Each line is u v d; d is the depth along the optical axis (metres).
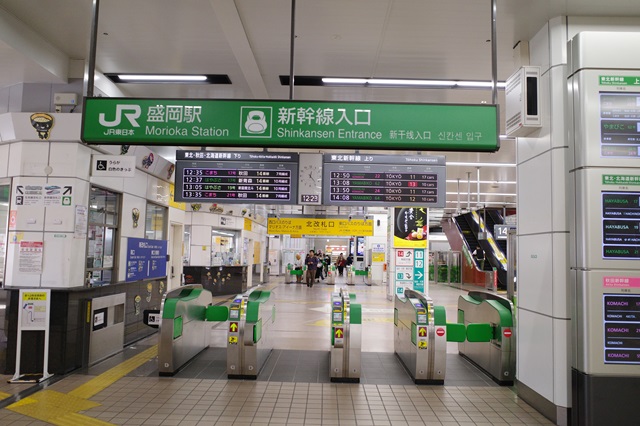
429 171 7.85
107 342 7.01
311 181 8.39
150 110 4.11
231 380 5.98
